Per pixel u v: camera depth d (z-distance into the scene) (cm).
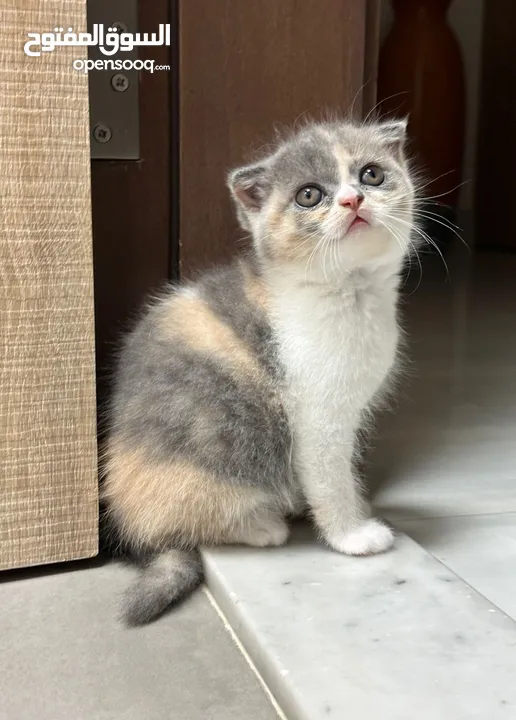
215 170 44
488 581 35
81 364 36
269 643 30
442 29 123
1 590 36
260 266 38
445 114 126
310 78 45
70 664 30
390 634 30
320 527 38
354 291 37
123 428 38
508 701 27
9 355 35
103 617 34
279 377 36
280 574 35
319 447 37
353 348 36
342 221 35
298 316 36
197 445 37
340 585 34
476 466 48
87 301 36
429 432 54
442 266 129
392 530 39
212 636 32
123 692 29
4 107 33
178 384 37
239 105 44
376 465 48
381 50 124
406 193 38
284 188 37
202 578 37
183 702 28
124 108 43
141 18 42
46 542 37
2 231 34
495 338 80
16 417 35
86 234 35
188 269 45
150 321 40
